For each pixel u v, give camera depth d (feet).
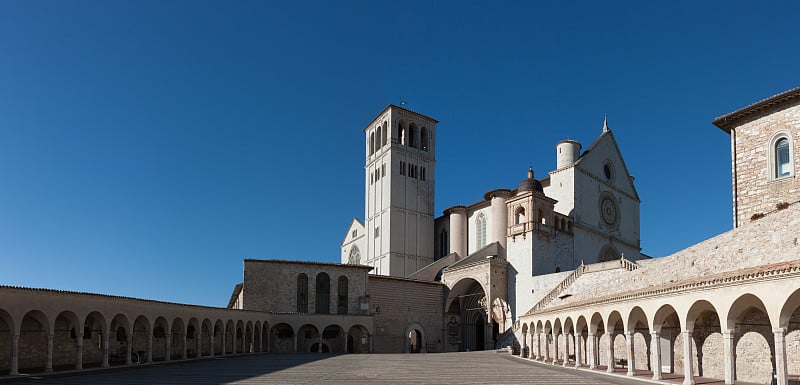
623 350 157.99
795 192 137.90
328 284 262.67
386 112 356.18
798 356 100.58
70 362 153.48
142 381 109.81
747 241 114.21
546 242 264.11
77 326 133.90
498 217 300.61
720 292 97.40
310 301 257.14
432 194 356.59
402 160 347.77
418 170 353.72
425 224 348.18
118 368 142.72
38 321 139.23
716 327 119.75
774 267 87.71
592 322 146.41
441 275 299.99
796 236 102.42
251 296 249.96
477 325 288.10
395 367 152.25
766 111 146.30
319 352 248.52
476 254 287.28
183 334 180.24
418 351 281.95
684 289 106.22
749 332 110.63
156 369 142.51
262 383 107.55
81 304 135.03
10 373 118.11
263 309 249.96
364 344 258.16
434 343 286.66
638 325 150.20
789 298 84.38
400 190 342.85
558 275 239.91
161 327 198.08
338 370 140.87
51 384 102.32
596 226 291.79
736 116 151.43
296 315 248.93
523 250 262.26
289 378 118.83
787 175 140.87
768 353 106.22
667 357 135.54
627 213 314.96
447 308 290.35
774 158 143.64
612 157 313.12
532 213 261.65
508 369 146.61
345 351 253.03
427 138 364.58
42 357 142.82
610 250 297.33
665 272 140.46
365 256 359.66
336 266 264.93
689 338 105.40
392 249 331.36
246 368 146.72
